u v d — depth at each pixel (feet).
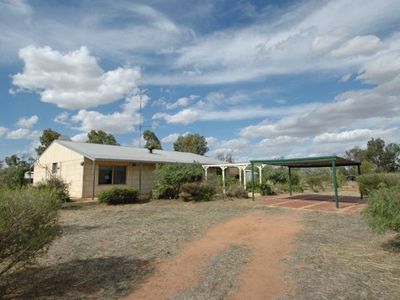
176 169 65.36
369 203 20.61
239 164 79.46
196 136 188.96
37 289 14.57
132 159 68.03
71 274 16.69
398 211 18.90
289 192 79.66
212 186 63.57
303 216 38.73
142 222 34.42
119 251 21.56
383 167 168.86
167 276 16.38
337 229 29.50
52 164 75.51
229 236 26.48
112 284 15.24
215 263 18.62
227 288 14.67
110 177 68.23
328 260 18.93
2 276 16.20
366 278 15.62
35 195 14.34
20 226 13.05
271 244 23.41
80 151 65.05
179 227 30.91
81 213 43.09
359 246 22.35
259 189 77.10
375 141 177.99
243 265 18.21
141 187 73.82
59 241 24.66
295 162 57.31
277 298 13.43
